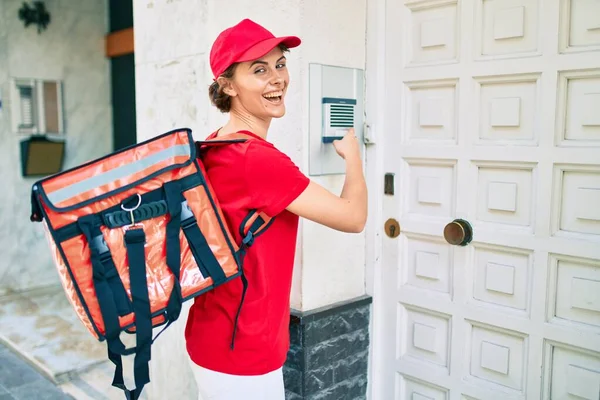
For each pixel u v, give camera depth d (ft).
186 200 4.76
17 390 11.48
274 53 5.25
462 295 7.27
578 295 6.31
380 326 8.23
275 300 5.25
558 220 6.40
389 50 7.76
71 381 11.80
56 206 4.39
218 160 5.00
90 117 18.54
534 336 6.64
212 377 5.22
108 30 18.69
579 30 6.08
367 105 8.00
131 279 4.56
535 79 6.42
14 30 16.70
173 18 9.05
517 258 6.77
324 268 7.66
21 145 17.17
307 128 7.30
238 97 5.36
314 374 7.52
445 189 7.37
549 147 6.34
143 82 9.86
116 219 4.54
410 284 7.88
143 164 4.65
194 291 4.77
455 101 7.16
